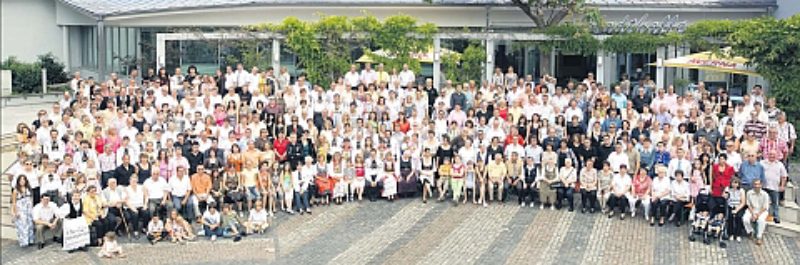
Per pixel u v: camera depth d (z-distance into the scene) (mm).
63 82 39531
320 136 23812
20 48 40344
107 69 39719
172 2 36969
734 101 29031
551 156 22766
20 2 40094
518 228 21000
